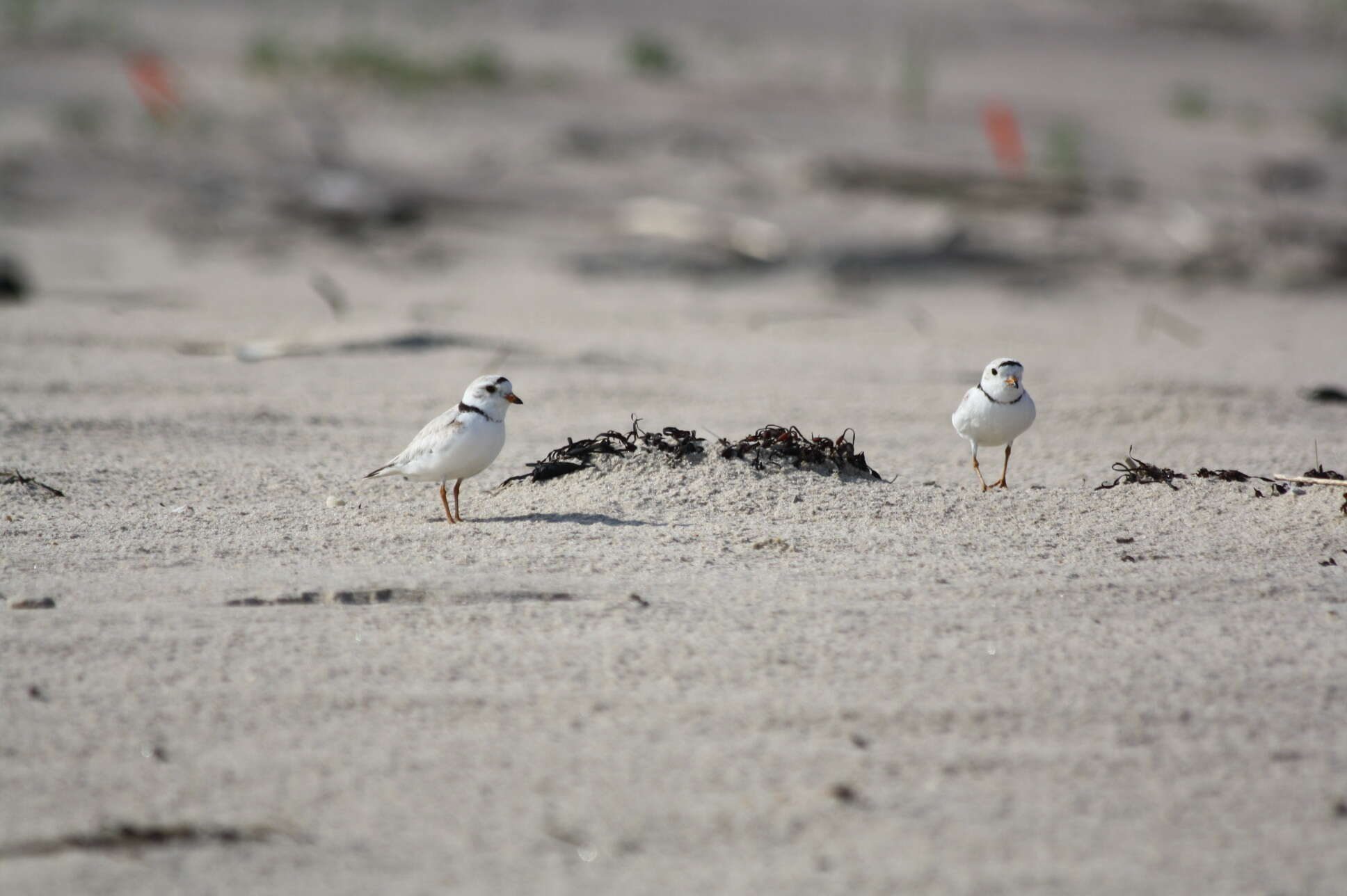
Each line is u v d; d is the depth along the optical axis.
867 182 39.00
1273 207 39.06
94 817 5.92
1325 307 29.44
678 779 6.30
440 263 30.72
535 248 32.53
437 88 48.06
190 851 5.70
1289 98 58.72
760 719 6.87
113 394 15.71
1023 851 5.80
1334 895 5.55
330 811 6.00
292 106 44.09
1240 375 19.48
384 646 7.68
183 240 31.44
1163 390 17.73
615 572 9.05
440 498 11.16
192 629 7.87
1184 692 7.29
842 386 18.17
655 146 42.31
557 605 8.37
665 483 11.09
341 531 9.97
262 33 52.22
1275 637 8.09
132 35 52.56
